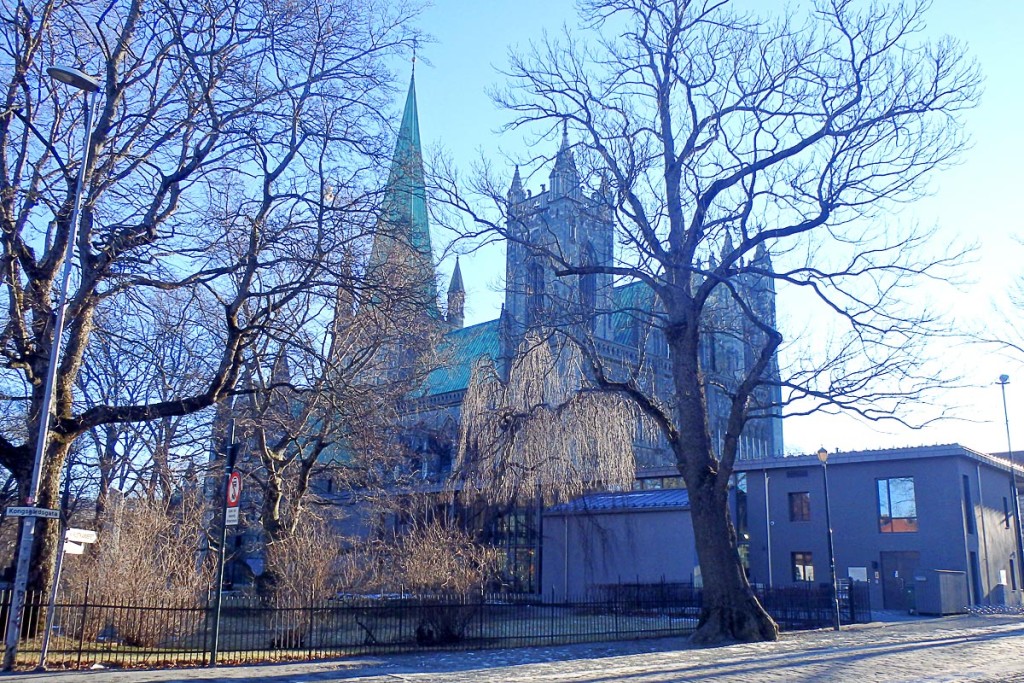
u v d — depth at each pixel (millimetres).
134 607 18656
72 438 20625
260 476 39000
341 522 46312
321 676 15945
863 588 37000
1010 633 27406
